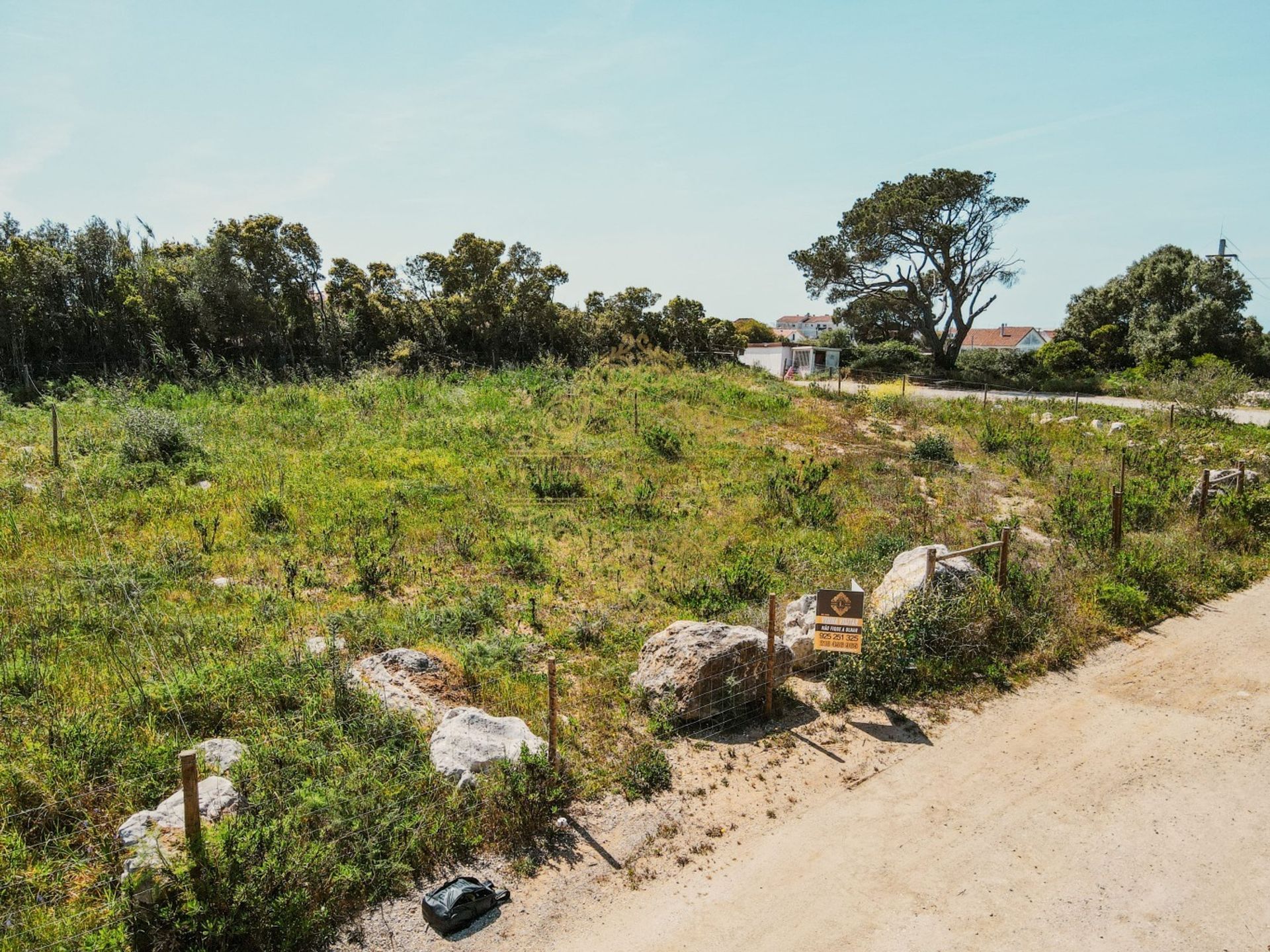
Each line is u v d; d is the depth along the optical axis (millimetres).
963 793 6281
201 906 4113
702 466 16656
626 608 9484
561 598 9805
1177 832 5785
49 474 12617
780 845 5617
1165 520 13188
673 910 4965
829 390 31750
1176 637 9461
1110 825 5867
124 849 4578
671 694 7105
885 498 14602
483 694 7148
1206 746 6996
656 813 5914
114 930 4012
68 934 4156
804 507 13422
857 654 7848
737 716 7281
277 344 27172
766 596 9969
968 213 42906
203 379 22938
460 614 8797
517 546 11055
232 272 25703
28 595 8430
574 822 5746
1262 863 5441
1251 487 14383
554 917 4855
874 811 6035
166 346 25359
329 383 23531
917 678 8062
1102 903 5047
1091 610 9703
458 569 10539
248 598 8984
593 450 17141
